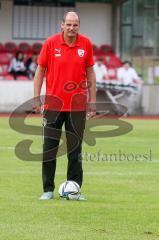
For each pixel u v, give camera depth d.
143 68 77.44
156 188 27.16
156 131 52.56
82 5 79.44
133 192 26.20
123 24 79.12
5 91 70.31
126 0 77.12
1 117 64.06
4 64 74.56
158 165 33.72
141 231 19.77
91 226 20.33
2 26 78.25
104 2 79.56
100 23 79.88
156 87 72.50
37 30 78.88
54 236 19.05
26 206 23.05
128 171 31.61
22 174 30.33
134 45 78.81
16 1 78.31
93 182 28.42
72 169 24.33
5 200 24.11
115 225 20.50
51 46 23.80
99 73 71.31
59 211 22.33
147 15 79.00
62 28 23.91
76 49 23.78
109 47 78.75
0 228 19.92
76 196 24.31
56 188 26.83
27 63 73.31
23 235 19.09
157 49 78.50
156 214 22.16
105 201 24.27
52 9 78.94
